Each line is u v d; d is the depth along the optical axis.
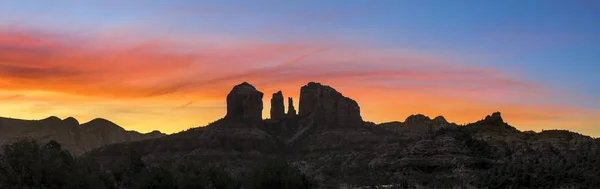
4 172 81.88
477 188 152.38
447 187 162.62
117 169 124.31
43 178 84.56
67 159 93.75
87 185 91.62
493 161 188.12
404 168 191.75
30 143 88.56
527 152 195.88
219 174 123.06
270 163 118.94
